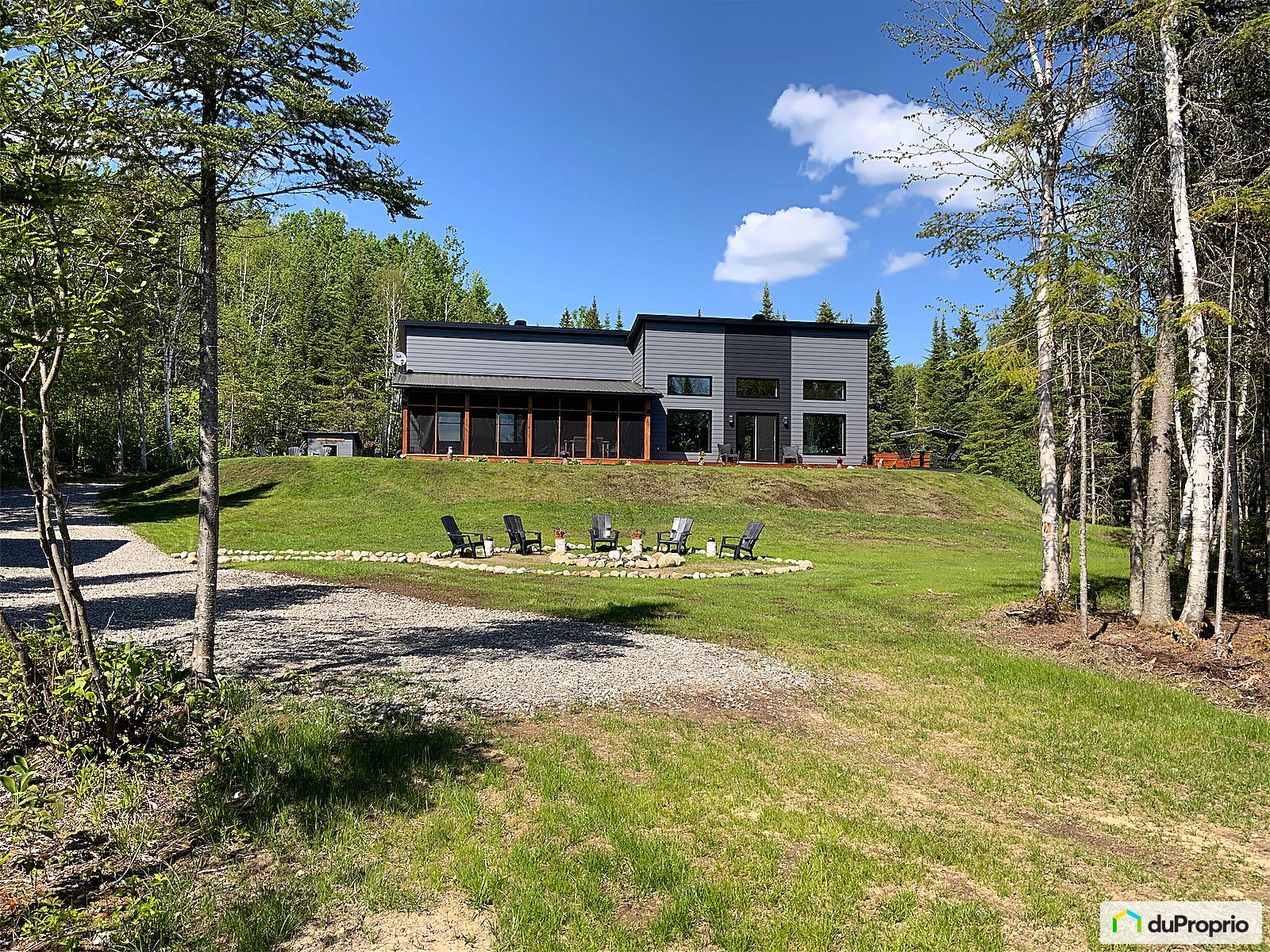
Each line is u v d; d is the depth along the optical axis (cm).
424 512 2383
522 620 1008
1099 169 1091
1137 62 974
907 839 444
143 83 536
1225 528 889
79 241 420
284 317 5400
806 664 830
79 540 1766
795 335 3538
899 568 1734
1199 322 897
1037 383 1071
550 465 2970
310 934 327
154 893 343
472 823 427
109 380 3428
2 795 409
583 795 470
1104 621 1052
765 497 2828
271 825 411
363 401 4934
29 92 406
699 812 460
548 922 339
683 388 3453
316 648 809
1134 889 407
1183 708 716
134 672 486
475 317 6750
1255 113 974
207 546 596
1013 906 384
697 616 1079
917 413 6812
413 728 560
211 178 586
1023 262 1006
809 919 355
